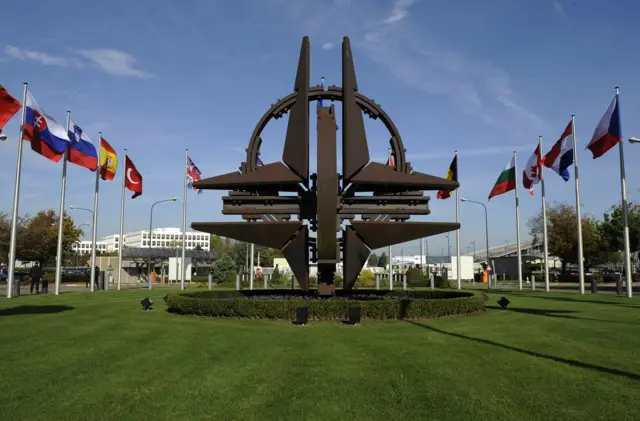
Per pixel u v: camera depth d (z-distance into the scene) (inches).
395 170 722.2
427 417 259.1
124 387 312.3
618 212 2139.5
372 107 723.4
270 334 510.6
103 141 1289.4
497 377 335.9
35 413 263.0
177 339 482.3
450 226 713.6
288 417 259.0
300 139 701.9
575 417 258.2
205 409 270.8
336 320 620.1
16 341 474.3
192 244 5590.6
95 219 1295.5
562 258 2578.7
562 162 1148.5
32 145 983.6
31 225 2268.7
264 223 709.3
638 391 302.4
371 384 318.7
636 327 573.9
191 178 1498.5
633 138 976.9
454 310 679.1
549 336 505.4
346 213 721.6
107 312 722.2
